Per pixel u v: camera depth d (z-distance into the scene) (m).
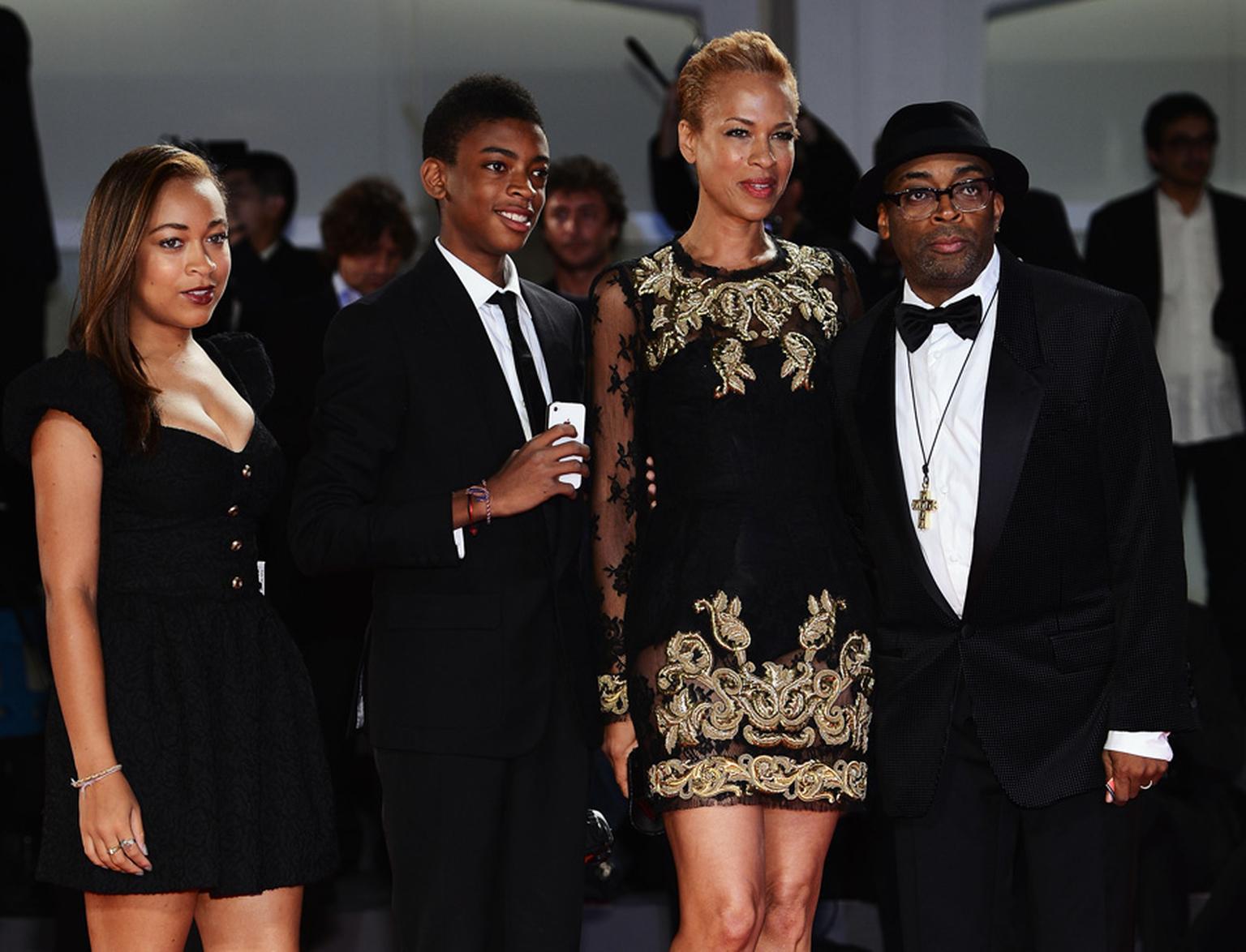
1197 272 6.07
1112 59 6.87
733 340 3.09
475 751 3.13
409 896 3.18
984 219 3.02
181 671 2.84
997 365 2.99
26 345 6.09
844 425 3.10
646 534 3.16
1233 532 6.08
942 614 3.00
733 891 2.99
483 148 3.24
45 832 2.85
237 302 5.79
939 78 6.87
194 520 2.89
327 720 4.71
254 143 6.73
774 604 3.03
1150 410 2.95
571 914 3.19
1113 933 2.98
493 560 3.18
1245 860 3.46
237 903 2.92
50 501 2.79
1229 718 4.56
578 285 5.46
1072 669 2.98
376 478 3.20
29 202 6.07
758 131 3.09
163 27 6.67
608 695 3.19
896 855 3.08
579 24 6.80
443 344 3.22
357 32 6.74
